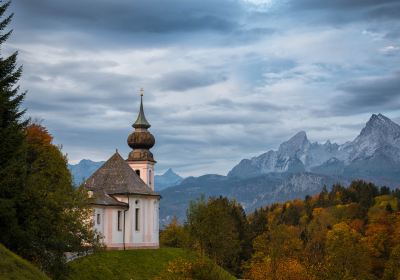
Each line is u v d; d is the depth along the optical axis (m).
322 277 91.31
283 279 94.62
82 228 73.75
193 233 142.75
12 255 52.09
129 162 159.12
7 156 64.44
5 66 68.19
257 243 167.88
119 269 99.00
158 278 63.81
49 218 67.69
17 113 69.62
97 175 130.75
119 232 123.88
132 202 127.12
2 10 68.19
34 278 50.03
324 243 188.62
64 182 76.62
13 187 63.38
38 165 76.44
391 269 150.38
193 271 62.72
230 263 155.50
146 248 127.44
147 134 160.75
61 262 69.81
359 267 143.00
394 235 182.00
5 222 60.94
